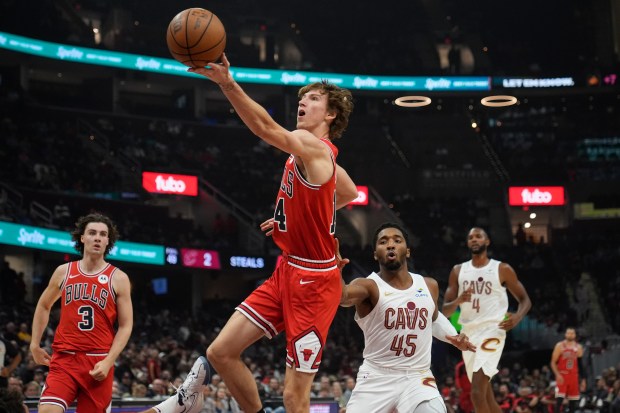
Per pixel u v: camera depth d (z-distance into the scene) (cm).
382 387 614
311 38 4372
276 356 2506
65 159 3044
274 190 3550
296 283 502
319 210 495
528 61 4369
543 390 1945
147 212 2998
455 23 4441
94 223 668
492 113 4325
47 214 2717
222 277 3372
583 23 4316
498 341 888
